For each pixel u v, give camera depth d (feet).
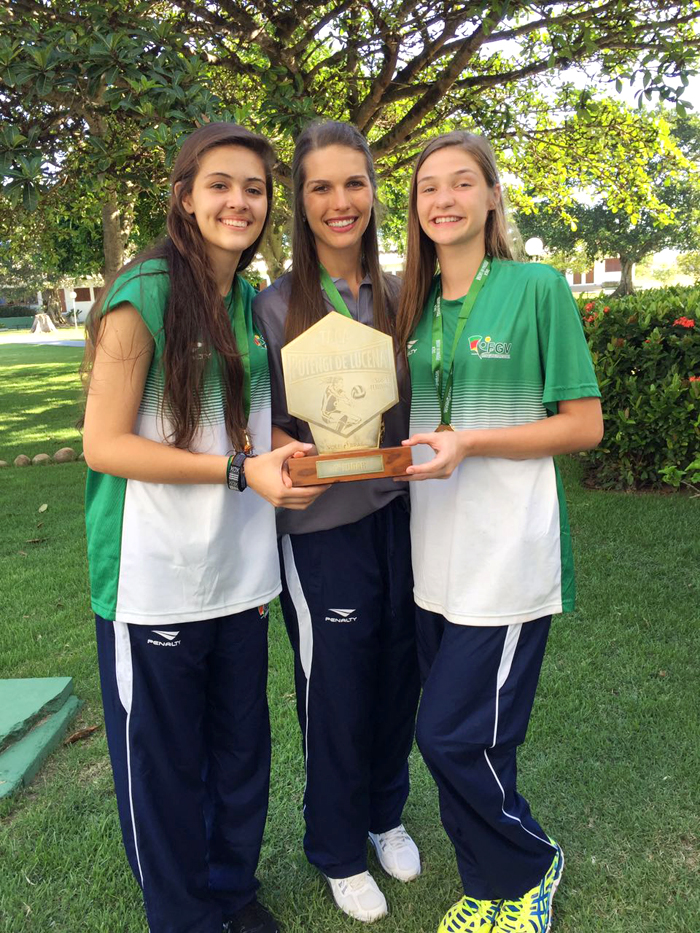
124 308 5.03
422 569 6.01
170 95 13.41
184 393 5.19
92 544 5.58
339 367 5.53
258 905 6.50
